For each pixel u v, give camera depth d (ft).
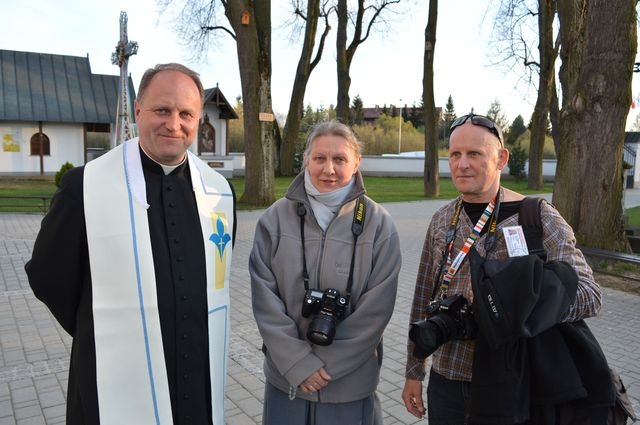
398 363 14.37
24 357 14.15
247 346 15.40
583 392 5.53
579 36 32.45
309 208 7.32
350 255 7.18
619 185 25.13
